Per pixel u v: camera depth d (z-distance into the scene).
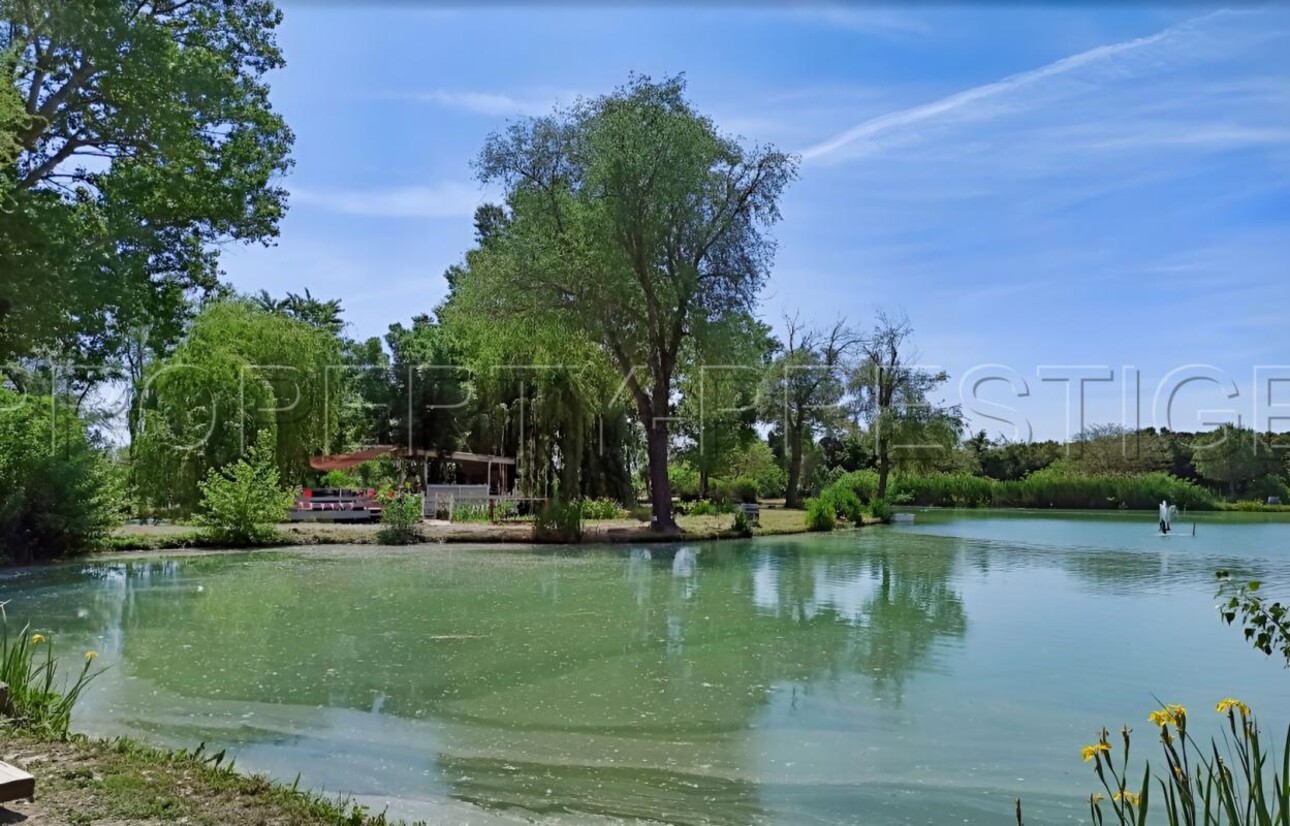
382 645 8.99
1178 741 5.88
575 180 25.58
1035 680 7.59
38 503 16.81
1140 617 11.03
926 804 4.77
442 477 40.56
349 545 20.81
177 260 21.53
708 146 24.03
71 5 16.70
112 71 17.64
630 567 16.89
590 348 27.11
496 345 29.41
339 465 31.27
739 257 25.67
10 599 12.12
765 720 6.37
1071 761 5.48
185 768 4.32
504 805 4.68
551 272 24.36
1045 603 12.27
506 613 11.09
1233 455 51.75
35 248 16.47
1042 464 61.47
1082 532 30.16
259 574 15.19
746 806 4.72
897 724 6.28
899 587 14.05
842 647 9.03
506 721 6.30
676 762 5.45
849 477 53.03
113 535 19.33
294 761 5.38
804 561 18.52
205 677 7.55
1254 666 8.16
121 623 10.20
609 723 6.27
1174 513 41.12
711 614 11.12
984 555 20.36
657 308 25.30
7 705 5.13
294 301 58.00
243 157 21.36
